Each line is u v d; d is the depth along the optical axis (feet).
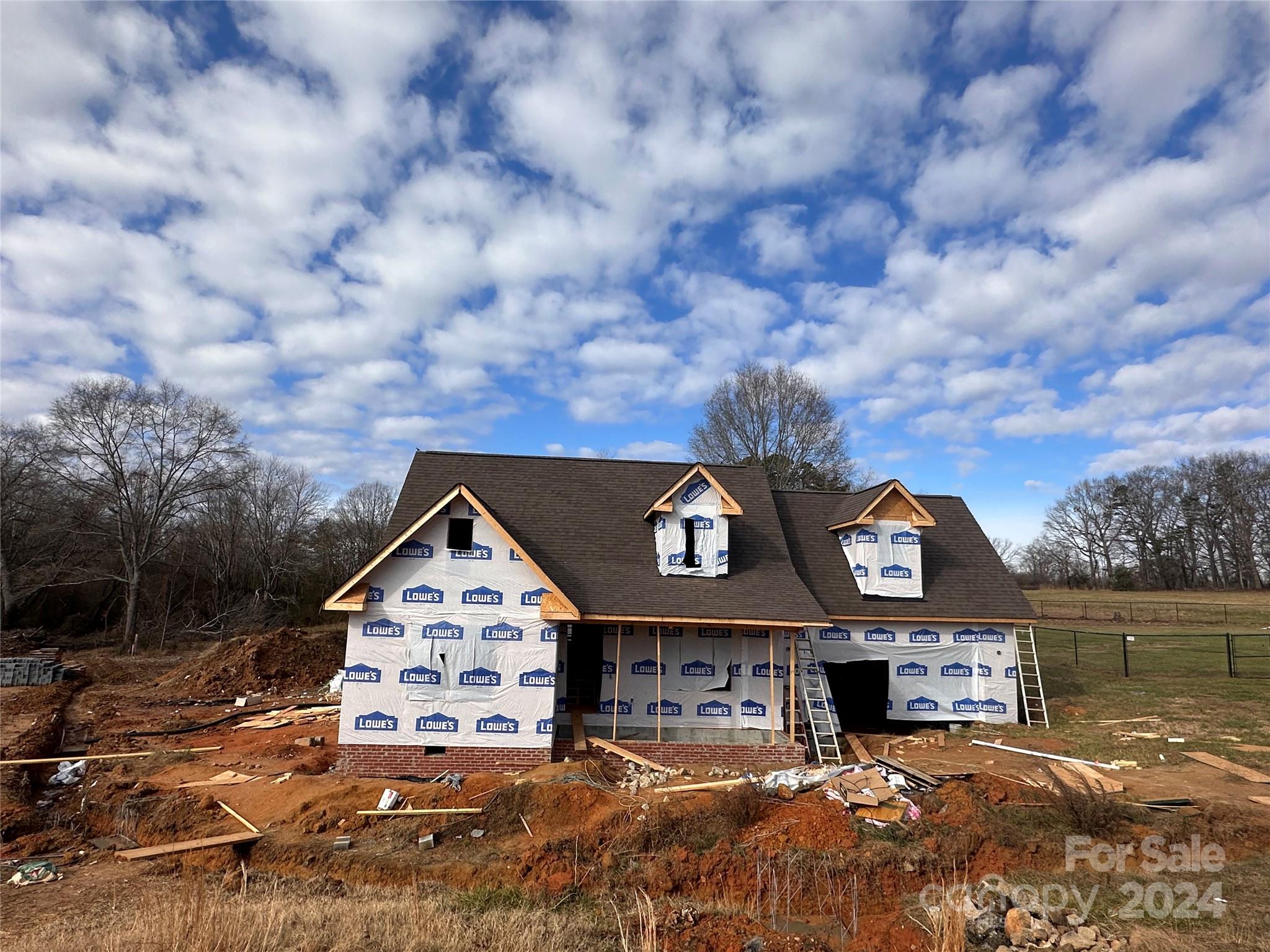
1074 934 28.89
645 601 55.42
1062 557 329.72
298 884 34.91
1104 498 317.63
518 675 51.62
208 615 174.19
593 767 48.60
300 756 56.29
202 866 37.24
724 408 183.42
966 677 65.62
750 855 35.78
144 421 154.92
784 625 54.95
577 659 66.28
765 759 53.93
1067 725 63.41
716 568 60.59
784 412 180.86
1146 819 39.32
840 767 46.91
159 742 63.52
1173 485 299.17
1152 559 298.97
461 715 51.01
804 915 33.24
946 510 78.89
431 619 51.49
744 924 30.81
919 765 51.37
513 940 27.55
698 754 53.78
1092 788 42.29
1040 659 104.32
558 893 33.58
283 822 41.34
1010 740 59.06
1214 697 72.90
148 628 156.66
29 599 157.38
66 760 54.65
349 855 37.09
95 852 40.01
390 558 51.70
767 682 58.65
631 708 57.62
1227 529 281.33
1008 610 66.54
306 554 203.62
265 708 79.05
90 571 150.82
